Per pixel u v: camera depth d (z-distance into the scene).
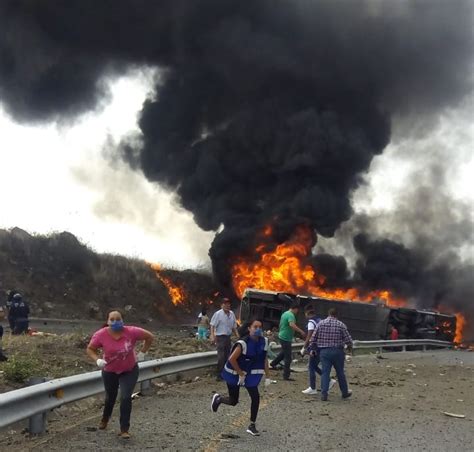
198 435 7.52
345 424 8.52
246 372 7.82
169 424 8.17
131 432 7.61
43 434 7.43
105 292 33.84
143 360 10.82
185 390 11.59
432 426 8.54
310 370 11.73
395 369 17.34
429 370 17.52
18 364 9.77
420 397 11.51
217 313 13.18
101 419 8.09
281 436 7.59
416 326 29.58
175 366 12.14
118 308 33.22
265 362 7.95
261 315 28.61
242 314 28.91
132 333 7.46
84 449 6.65
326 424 8.48
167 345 16.97
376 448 7.02
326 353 10.93
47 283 31.41
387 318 28.55
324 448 6.96
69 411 9.23
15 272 30.56
